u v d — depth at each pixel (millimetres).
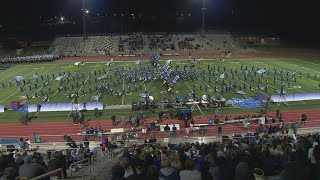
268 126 27703
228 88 40594
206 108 34656
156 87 42688
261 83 44000
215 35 84750
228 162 9297
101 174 13125
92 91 41438
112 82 44688
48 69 57438
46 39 94812
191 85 43250
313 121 29109
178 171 7977
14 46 82688
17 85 45938
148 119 32250
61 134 29188
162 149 16031
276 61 62344
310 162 8406
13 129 30500
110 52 75625
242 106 35188
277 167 10008
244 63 60375
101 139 27125
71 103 35312
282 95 36250
